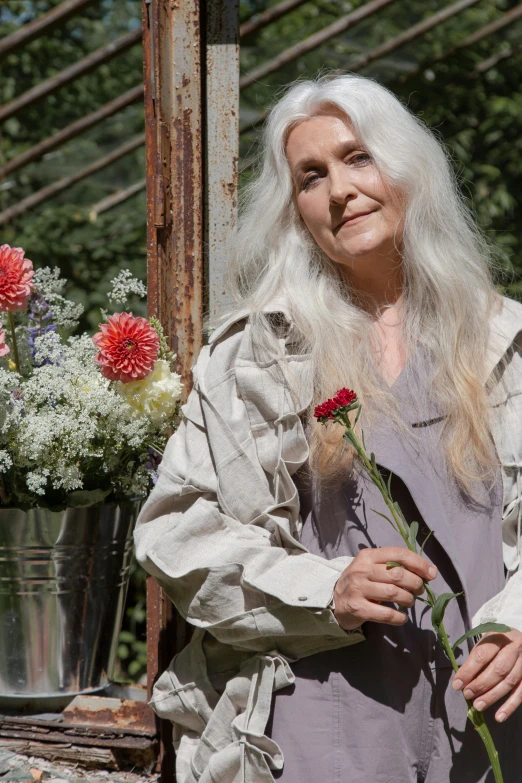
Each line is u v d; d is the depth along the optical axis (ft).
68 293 15.08
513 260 15.69
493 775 4.64
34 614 5.79
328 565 4.72
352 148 5.08
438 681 4.67
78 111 15.84
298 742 4.63
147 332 5.36
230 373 5.11
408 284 5.32
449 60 15.24
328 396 5.03
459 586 4.76
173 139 5.96
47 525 5.67
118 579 6.09
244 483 4.96
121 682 6.54
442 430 4.96
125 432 5.49
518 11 14.46
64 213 15.66
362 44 14.66
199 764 5.00
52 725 5.99
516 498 4.97
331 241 5.15
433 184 5.22
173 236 5.98
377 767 4.52
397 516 4.60
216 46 6.06
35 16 16.06
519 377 5.12
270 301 5.24
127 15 16.11
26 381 5.82
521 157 15.92
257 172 5.85
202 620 4.90
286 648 4.79
